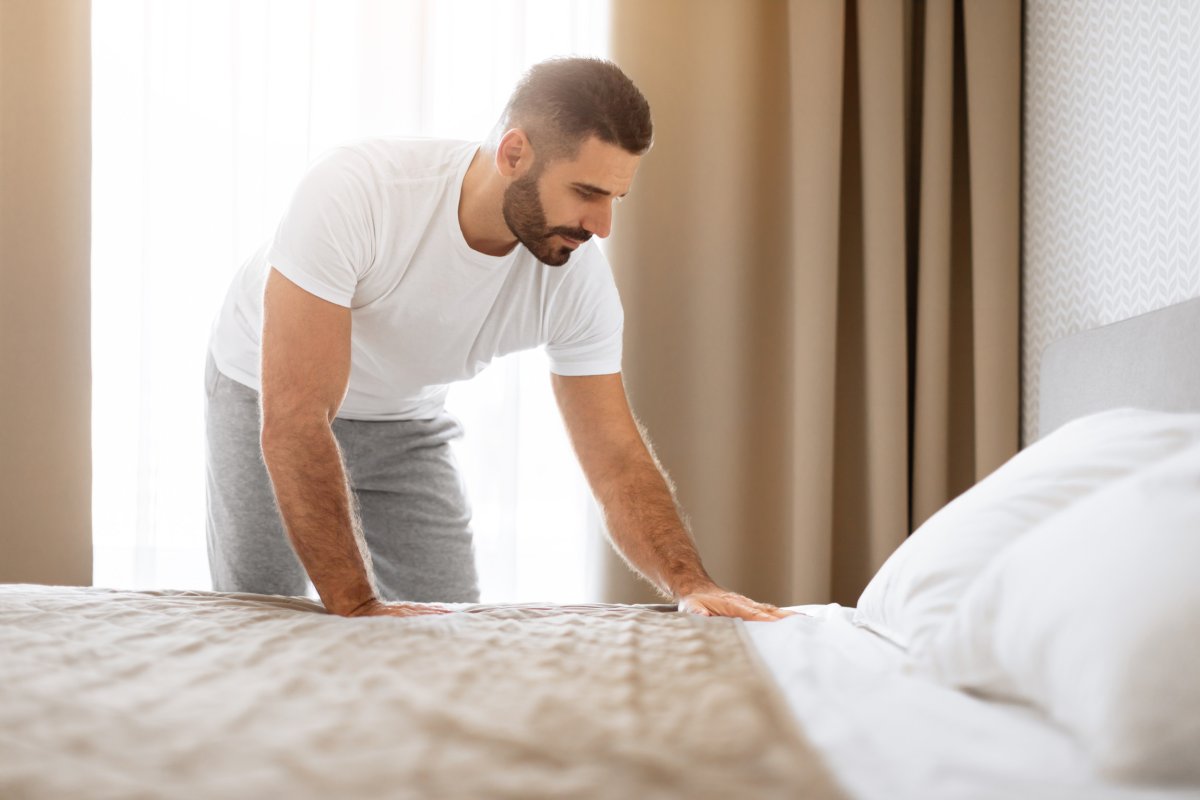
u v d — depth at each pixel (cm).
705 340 279
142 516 267
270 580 192
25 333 259
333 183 156
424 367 184
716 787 58
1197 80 196
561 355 181
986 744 72
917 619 104
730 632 111
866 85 274
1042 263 262
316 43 278
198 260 273
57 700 72
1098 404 197
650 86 280
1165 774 66
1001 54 271
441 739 65
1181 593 72
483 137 282
